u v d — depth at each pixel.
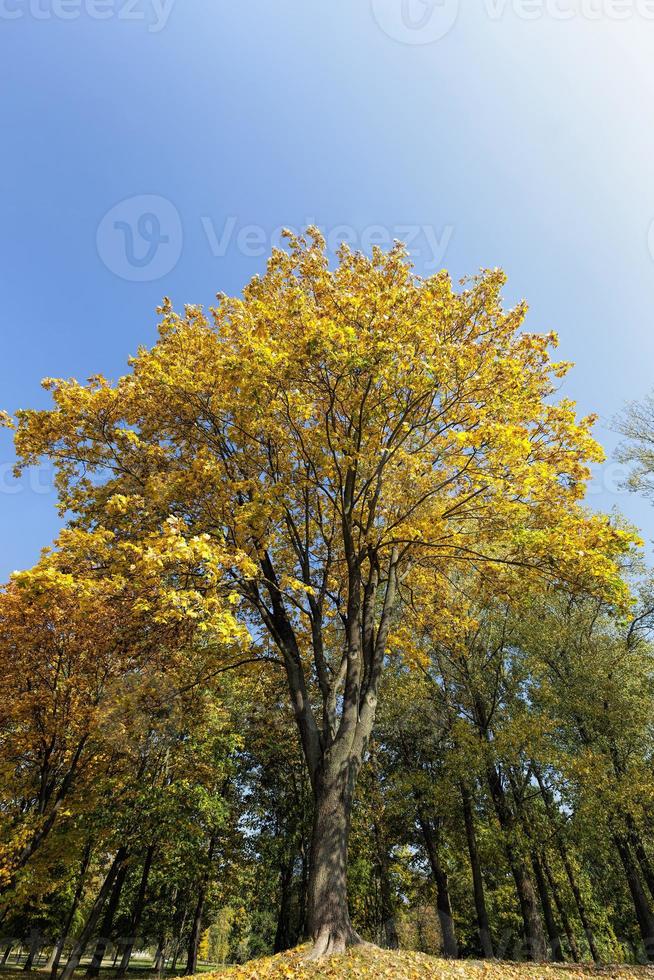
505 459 9.12
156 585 7.30
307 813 20.00
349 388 9.44
